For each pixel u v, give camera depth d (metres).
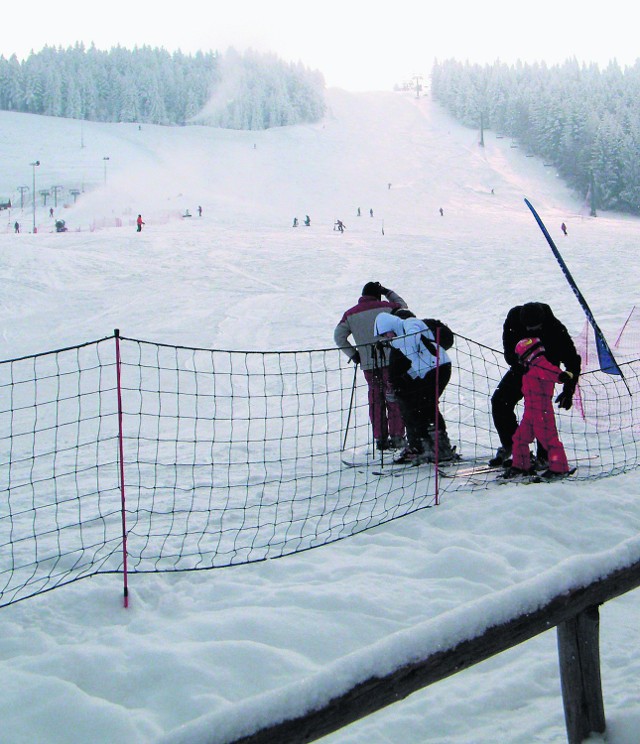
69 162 98.44
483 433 7.60
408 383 6.07
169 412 10.27
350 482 5.86
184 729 1.57
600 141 89.81
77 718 2.66
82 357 14.34
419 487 5.51
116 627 3.40
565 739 2.57
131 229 45.53
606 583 2.24
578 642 2.39
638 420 7.86
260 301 21.11
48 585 3.92
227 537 4.65
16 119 122.44
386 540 4.42
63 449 8.09
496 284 22.27
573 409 8.38
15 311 19.62
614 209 89.00
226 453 7.31
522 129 114.31
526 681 2.97
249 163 101.00
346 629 3.29
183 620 3.42
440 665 1.89
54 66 135.50
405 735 2.64
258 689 2.86
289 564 4.08
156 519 5.09
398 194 81.94
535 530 4.43
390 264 28.08
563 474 5.39
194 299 21.45
